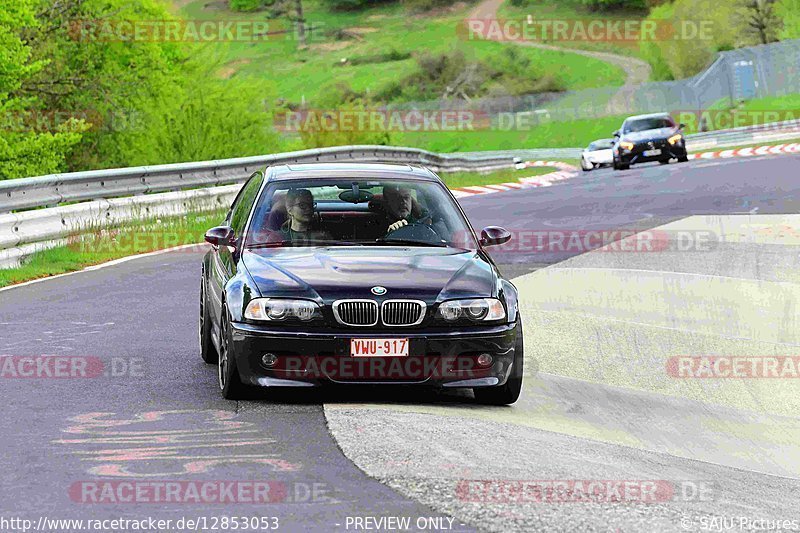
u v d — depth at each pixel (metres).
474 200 85.75
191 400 24.08
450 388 25.55
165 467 18.55
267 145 123.38
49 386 25.42
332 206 27.89
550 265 48.81
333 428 21.23
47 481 17.70
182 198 67.62
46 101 123.88
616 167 125.12
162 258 52.53
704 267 47.50
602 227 62.09
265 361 23.42
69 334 32.66
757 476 21.67
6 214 48.62
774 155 130.00
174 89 126.19
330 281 23.89
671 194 80.56
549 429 23.34
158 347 30.78
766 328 36.62
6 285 43.41
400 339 23.34
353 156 97.75
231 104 120.38
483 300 24.05
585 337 34.88
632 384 29.97
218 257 28.19
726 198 75.38
